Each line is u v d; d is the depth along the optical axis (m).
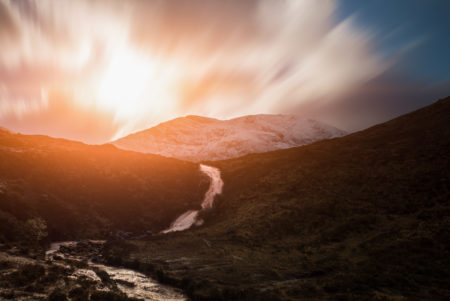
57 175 81.19
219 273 35.44
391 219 47.25
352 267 34.97
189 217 78.38
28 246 40.97
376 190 58.97
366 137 93.25
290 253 43.81
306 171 82.62
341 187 65.56
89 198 78.75
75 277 27.98
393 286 29.05
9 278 23.69
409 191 54.22
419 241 37.25
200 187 97.31
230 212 73.75
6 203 55.16
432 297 26.19
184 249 49.03
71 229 63.34
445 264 31.53
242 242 51.66
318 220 54.00
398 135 83.94
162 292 30.80
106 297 23.61
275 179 85.38
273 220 58.28
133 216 78.19
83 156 97.12
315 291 29.03
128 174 95.75
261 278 33.53
